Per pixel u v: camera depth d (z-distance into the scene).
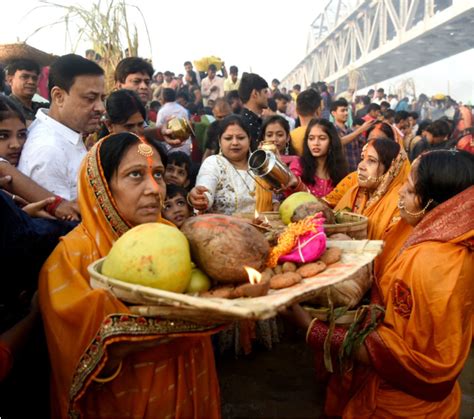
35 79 3.58
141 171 1.41
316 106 4.87
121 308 1.19
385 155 2.45
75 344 1.26
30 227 1.50
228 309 0.90
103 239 1.45
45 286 1.38
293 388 2.69
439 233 1.61
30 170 2.03
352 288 1.75
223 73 12.59
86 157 1.47
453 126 10.02
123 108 2.46
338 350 1.68
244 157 3.07
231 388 2.68
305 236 1.34
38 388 1.70
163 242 1.11
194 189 2.18
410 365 1.58
